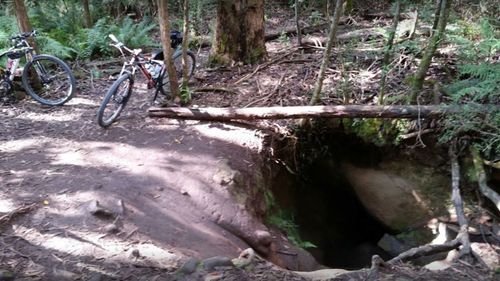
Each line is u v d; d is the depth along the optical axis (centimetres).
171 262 349
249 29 807
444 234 531
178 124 608
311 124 629
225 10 798
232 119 600
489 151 525
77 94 729
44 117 641
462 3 795
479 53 614
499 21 674
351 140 642
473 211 525
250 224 453
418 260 500
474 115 510
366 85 671
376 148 623
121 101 604
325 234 677
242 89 715
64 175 479
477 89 499
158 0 594
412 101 582
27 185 457
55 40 916
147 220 412
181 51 716
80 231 382
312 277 358
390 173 619
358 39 867
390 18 1116
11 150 541
